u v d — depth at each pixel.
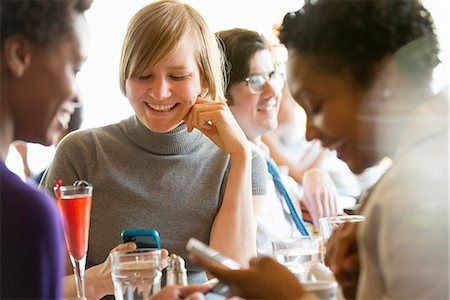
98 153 2.09
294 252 1.48
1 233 1.04
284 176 2.63
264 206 2.21
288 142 2.95
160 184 2.07
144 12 2.01
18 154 2.60
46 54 1.10
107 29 2.98
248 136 2.56
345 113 1.09
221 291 1.35
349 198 2.62
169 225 2.05
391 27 1.06
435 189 0.98
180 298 1.39
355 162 1.13
